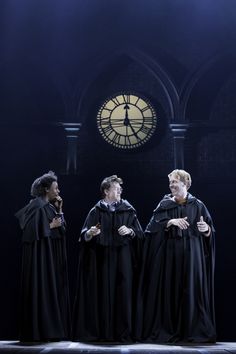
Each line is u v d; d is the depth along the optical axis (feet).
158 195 29.37
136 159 30.48
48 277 19.27
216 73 30.09
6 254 29.22
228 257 28.76
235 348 16.75
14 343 18.61
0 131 30.60
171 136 30.45
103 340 19.22
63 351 15.21
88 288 19.54
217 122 30.37
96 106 30.58
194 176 30.42
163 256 19.56
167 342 18.95
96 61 29.78
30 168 30.48
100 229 19.66
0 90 30.55
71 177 29.22
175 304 19.29
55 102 30.73
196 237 19.58
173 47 30.14
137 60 29.81
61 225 19.92
